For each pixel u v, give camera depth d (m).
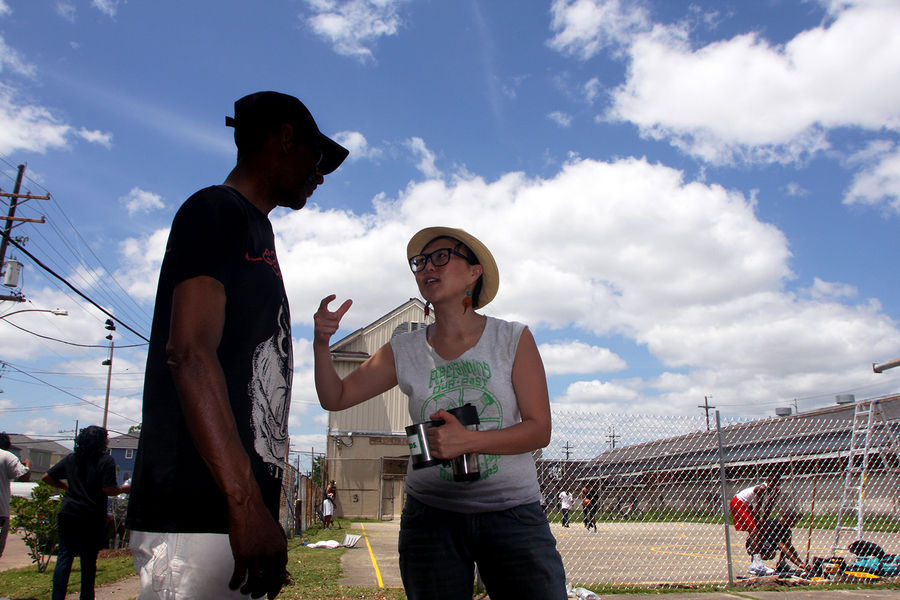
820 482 8.05
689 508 7.54
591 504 7.73
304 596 5.27
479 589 4.91
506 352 2.06
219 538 1.21
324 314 2.17
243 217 1.33
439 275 2.13
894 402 10.16
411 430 1.85
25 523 7.02
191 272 1.19
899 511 8.09
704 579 6.81
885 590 6.09
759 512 6.96
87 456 4.58
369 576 6.75
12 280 17.17
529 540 1.95
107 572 6.91
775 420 7.13
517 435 1.88
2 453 5.42
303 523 15.95
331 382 2.15
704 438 7.64
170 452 1.21
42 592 5.58
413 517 2.06
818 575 6.64
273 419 1.36
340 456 24.38
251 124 1.51
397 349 2.26
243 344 1.29
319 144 1.61
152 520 1.19
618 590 5.84
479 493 1.94
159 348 1.28
